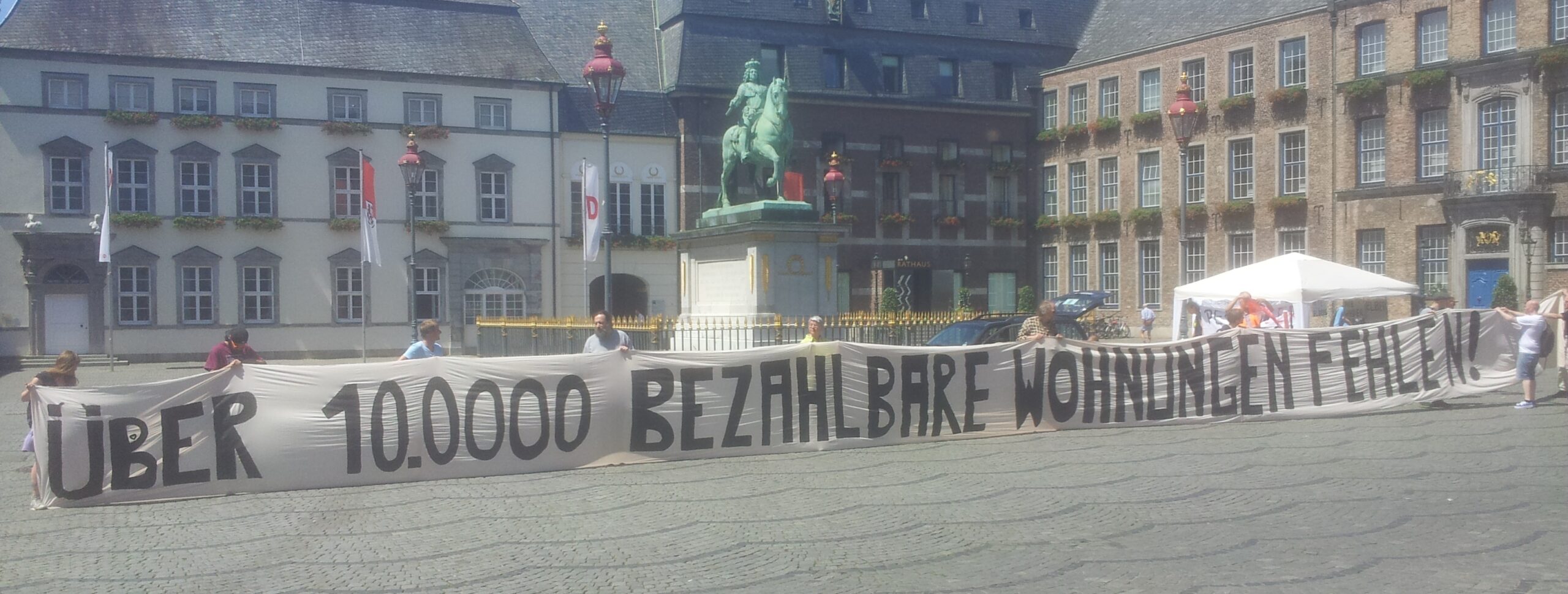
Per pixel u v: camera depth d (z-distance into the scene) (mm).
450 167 46875
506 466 13492
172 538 10273
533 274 48000
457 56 47156
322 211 45375
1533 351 18594
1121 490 11727
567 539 9945
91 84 42406
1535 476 12102
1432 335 18875
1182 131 25234
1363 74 43594
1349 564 8594
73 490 11820
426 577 8711
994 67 55188
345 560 9297
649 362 14203
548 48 50750
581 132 48844
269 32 44906
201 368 40094
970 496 11594
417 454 13125
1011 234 55875
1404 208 42219
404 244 46250
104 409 11977
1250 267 25391
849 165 52281
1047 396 16531
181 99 43531
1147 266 51156
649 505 11430
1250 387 17672
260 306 44812
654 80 50938
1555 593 7758
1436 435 15570
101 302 42781
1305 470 12773
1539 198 38250
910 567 8781
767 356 14742
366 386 12961
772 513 10898
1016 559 8953
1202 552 9047
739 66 50469
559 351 28344
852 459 14312
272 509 11609
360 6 46781
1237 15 48125
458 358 13367
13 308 41844
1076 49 56875
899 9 53781
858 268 52719
